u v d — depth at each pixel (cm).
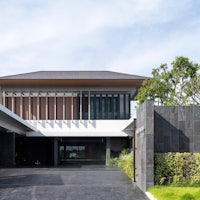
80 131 3800
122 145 3991
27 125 3097
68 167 3291
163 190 1473
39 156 4106
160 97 3117
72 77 3706
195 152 1708
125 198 1426
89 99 3903
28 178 2159
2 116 2531
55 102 3900
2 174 2430
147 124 1619
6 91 3938
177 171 1628
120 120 3822
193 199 1248
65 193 1550
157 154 1642
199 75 3041
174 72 3028
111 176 2297
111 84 3828
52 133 3788
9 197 1451
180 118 1723
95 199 1400
